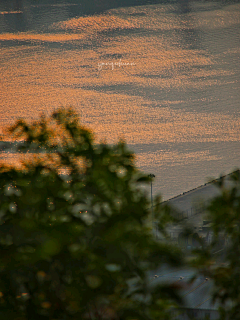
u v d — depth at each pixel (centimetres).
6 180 2364
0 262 1931
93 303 2131
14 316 2072
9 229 2095
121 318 2125
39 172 2397
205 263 2470
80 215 2298
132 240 2136
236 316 2605
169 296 2206
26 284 2109
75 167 2477
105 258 2125
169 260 2252
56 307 2092
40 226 2062
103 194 2325
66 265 2064
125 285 2164
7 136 2561
